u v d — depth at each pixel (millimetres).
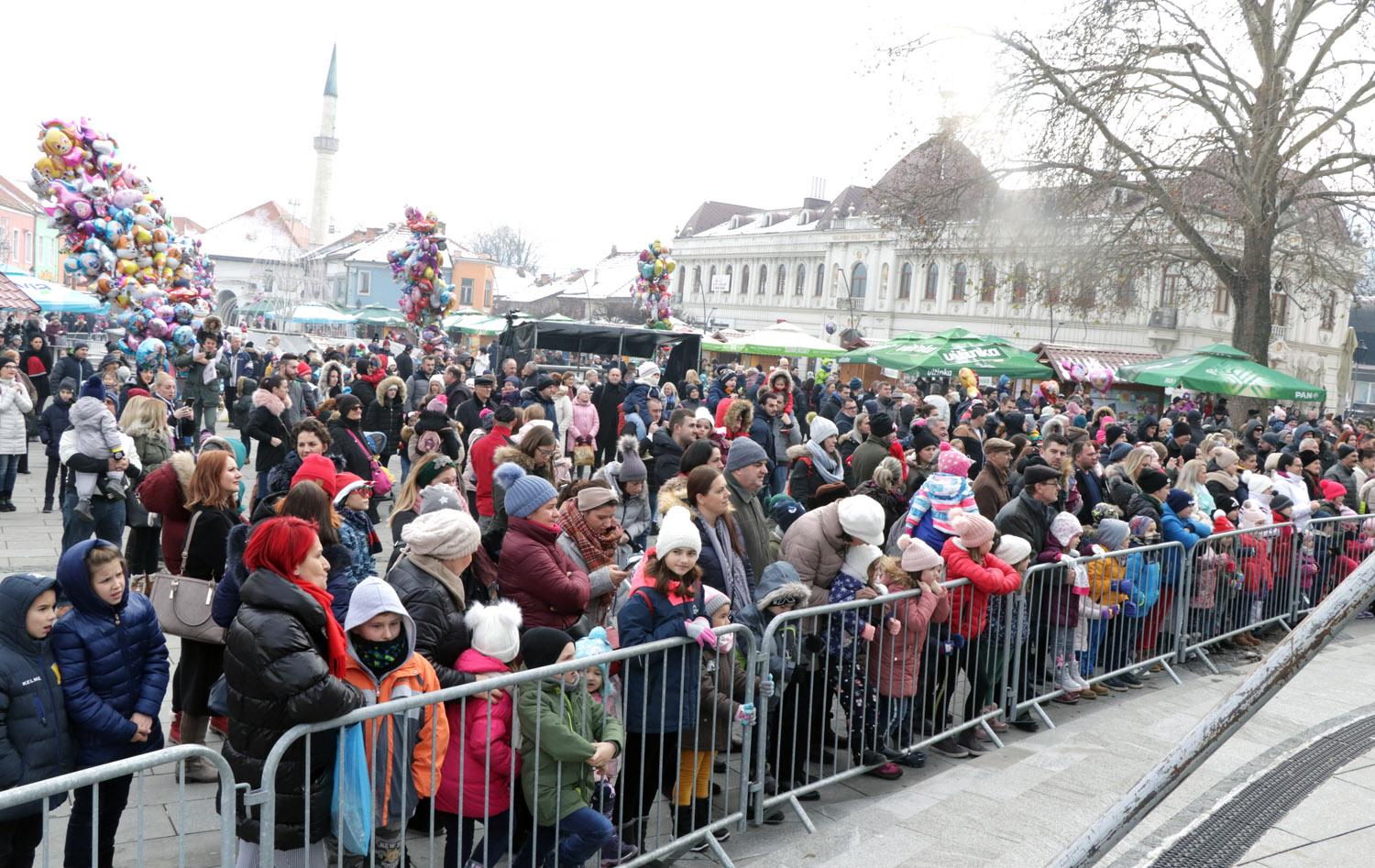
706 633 4395
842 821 4969
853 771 5414
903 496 7492
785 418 12648
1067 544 6750
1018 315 49875
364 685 3637
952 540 6086
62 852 4359
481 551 5676
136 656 4074
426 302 23141
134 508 7707
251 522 5277
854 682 5363
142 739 4078
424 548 4066
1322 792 5383
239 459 10250
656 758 4590
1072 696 7086
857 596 5320
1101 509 7816
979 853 4633
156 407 8789
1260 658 8562
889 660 5477
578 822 3945
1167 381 18281
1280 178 21328
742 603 5195
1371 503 11125
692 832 4547
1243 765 5773
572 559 5176
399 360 22922
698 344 24953
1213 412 24328
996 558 6145
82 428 8289
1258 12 19969
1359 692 7402
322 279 75000
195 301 18344
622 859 4387
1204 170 20969
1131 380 19172
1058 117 19797
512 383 16391
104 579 3916
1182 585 7938
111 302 17109
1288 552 9250
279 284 74688
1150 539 7727
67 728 3795
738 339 29609
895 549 6621
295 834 3385
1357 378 69938
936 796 5316
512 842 4031
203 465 5242
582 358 27594
